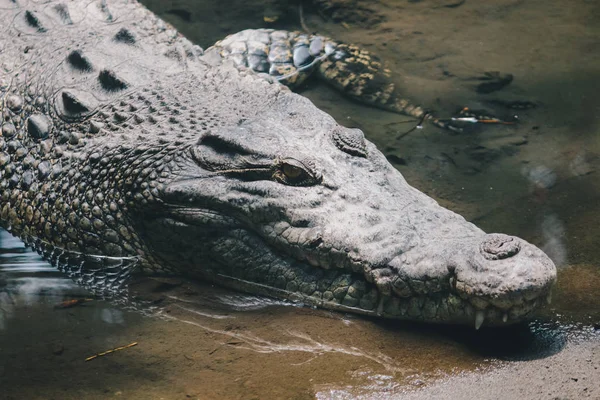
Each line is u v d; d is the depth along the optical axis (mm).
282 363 4426
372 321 4805
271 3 9680
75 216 5832
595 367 4227
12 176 6340
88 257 5867
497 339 4523
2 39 7465
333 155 5348
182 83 6410
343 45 8461
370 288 4789
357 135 5488
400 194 5191
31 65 7008
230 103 6125
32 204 6141
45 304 5250
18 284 5547
